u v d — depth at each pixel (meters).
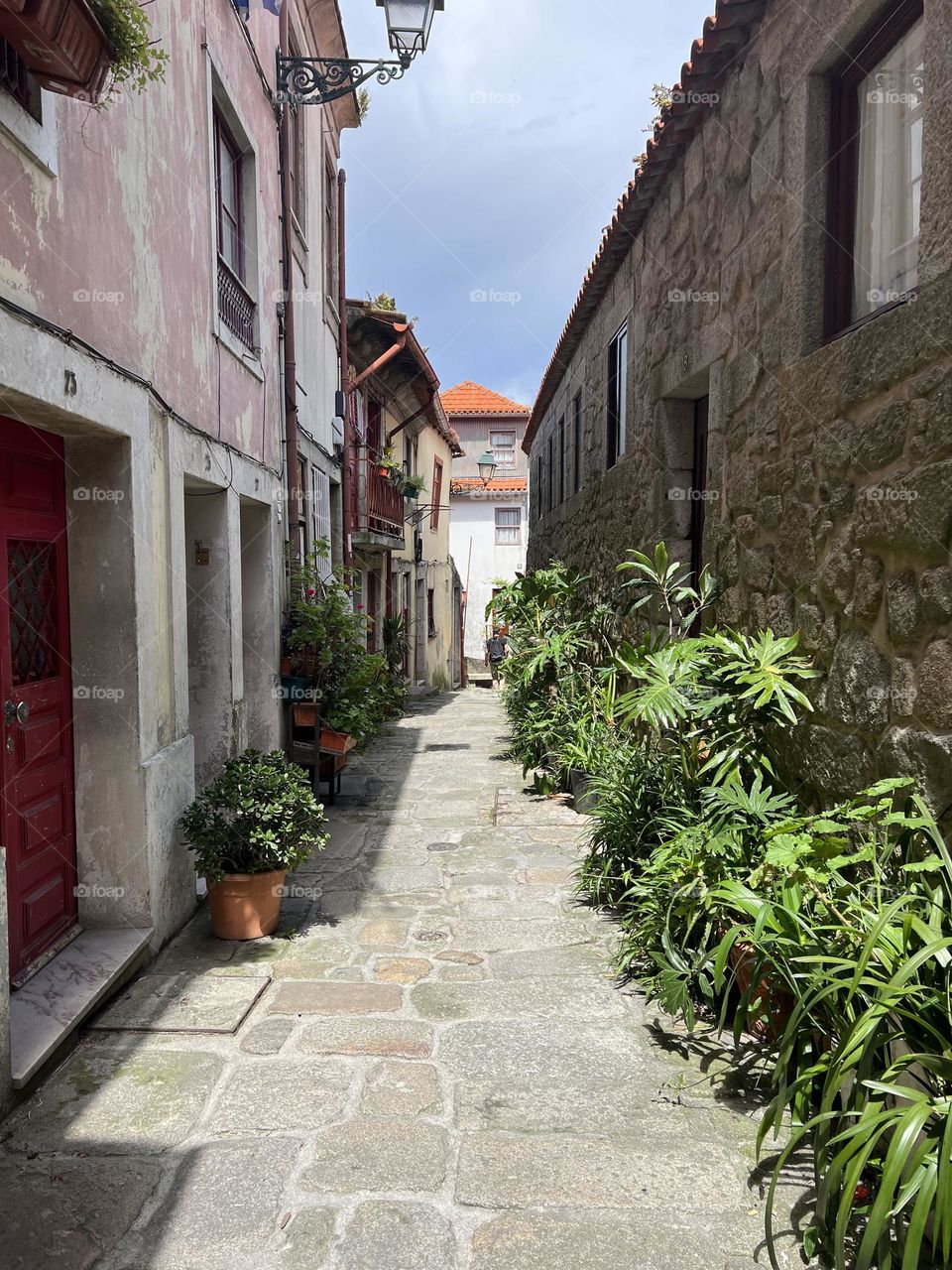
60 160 2.88
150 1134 2.48
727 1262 2.00
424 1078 2.79
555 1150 2.41
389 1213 2.15
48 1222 2.12
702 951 3.09
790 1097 2.38
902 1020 2.08
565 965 3.69
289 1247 2.04
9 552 3.07
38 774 3.30
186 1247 2.04
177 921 4.04
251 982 3.48
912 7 2.80
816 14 3.22
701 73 4.27
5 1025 2.54
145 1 3.32
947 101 2.38
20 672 3.18
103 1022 3.12
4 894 2.54
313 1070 2.83
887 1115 1.75
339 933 4.06
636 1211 2.17
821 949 2.35
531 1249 2.04
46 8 2.15
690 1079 2.79
